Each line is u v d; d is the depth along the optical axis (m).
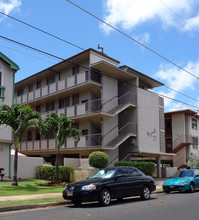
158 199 13.27
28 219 8.41
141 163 22.97
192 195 14.77
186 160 37.19
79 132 18.88
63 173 20.56
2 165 20.27
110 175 12.02
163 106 32.41
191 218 8.45
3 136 20.52
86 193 10.74
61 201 11.98
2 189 14.98
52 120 18.42
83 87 26.66
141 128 28.11
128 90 28.84
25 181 19.47
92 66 25.64
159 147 30.45
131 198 13.88
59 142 18.41
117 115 27.78
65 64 28.94
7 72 21.50
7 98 21.16
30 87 35.78
